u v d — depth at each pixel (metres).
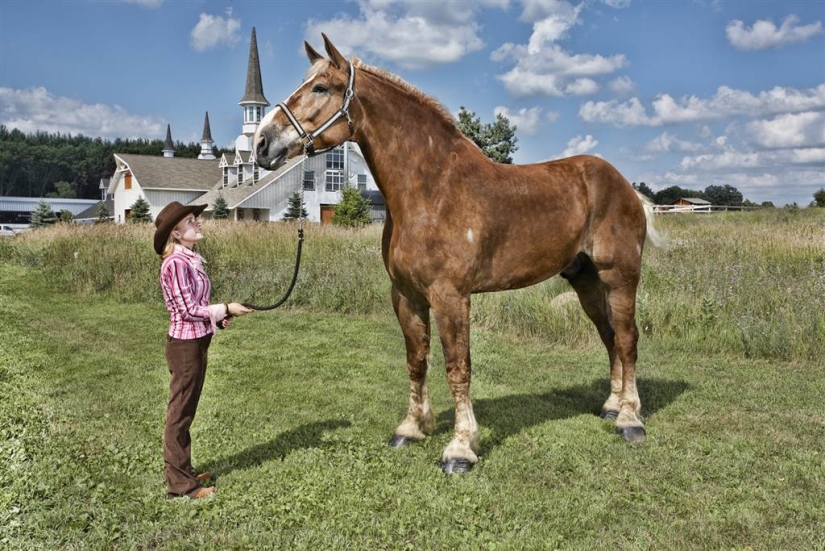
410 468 4.01
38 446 4.23
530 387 6.09
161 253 3.58
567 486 3.78
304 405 5.52
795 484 3.76
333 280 11.42
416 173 3.95
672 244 12.28
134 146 108.81
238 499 3.55
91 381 6.23
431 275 3.94
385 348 8.04
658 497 3.62
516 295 8.94
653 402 5.43
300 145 3.84
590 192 4.58
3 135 116.69
